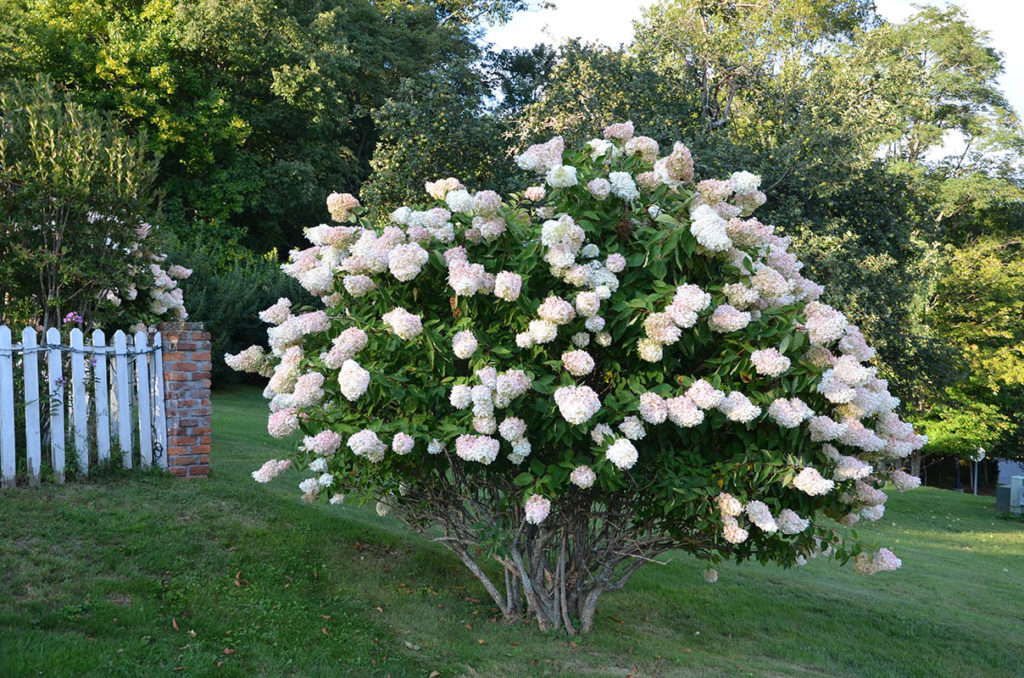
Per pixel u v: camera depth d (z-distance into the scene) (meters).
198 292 19.84
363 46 29.11
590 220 5.66
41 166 7.52
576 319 5.43
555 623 6.19
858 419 5.57
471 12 35.69
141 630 4.82
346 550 6.98
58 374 6.91
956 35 34.94
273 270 23.59
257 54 26.06
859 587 9.66
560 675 5.32
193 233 24.78
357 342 5.38
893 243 17.38
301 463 6.16
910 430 5.88
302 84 25.97
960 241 36.16
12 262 7.56
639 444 5.47
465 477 6.02
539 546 6.15
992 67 35.16
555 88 18.53
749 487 5.45
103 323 8.11
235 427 13.25
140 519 6.43
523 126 19.38
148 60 24.55
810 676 6.13
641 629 6.71
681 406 5.00
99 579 5.36
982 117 36.28
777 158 16.33
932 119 36.28
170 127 24.61
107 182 7.85
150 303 8.94
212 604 5.40
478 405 5.01
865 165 16.69
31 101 7.84
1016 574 12.20
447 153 18.97
